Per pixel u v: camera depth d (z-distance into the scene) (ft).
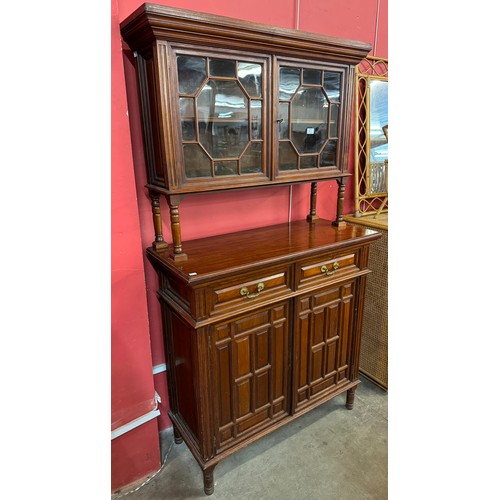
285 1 5.27
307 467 5.15
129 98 4.35
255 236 5.36
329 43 4.47
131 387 4.61
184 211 5.13
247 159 4.48
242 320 4.48
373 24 6.43
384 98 6.82
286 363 5.10
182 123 3.94
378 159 6.98
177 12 3.41
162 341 5.35
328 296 5.29
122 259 4.22
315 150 5.07
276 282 4.63
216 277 3.96
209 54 3.87
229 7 4.82
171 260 4.33
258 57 4.17
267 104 4.39
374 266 6.54
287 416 5.34
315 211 6.21
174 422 5.32
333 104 5.05
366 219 6.72
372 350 6.84
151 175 4.41
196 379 4.34
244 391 4.78
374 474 5.04
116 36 3.73
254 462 5.24
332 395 5.80
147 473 5.04
